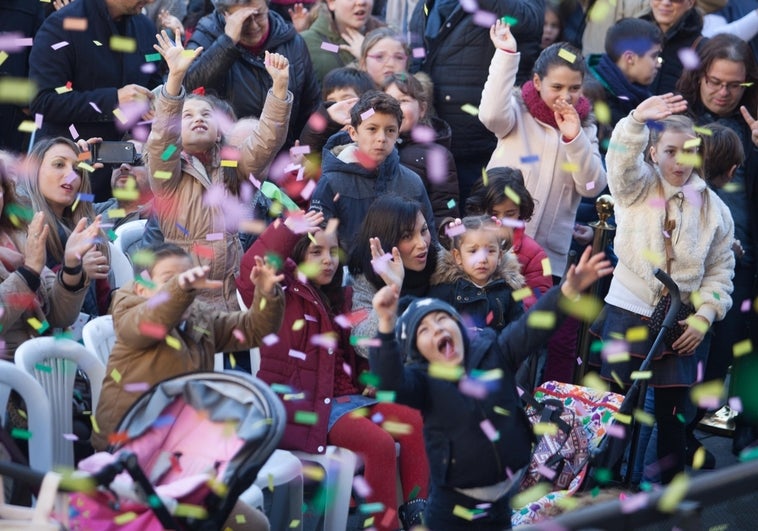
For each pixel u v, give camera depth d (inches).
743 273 513.0
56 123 541.3
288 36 557.3
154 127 431.5
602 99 561.0
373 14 709.9
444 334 328.5
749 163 516.1
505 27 511.8
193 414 312.5
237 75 545.3
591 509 202.1
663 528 204.7
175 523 283.7
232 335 362.9
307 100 568.1
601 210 471.2
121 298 350.9
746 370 512.4
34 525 266.7
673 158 438.9
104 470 272.7
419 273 434.0
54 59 539.8
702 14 640.4
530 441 342.0
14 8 595.8
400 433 408.2
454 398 329.1
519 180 474.0
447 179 526.0
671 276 443.2
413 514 388.5
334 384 419.2
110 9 547.8
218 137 457.1
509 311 432.5
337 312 421.4
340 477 394.3
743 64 525.0
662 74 591.2
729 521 210.4
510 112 516.1
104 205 505.0
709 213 449.4
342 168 467.2
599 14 644.1
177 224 442.9
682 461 450.3
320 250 410.3
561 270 524.1
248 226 450.3
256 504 358.9
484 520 335.6
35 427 342.0
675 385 442.0
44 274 395.5
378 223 423.8
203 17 576.4
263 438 293.4
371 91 470.3
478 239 426.9
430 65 578.9
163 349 347.3
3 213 404.2
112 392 346.6
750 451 365.7
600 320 464.4
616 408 392.8
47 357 361.7
